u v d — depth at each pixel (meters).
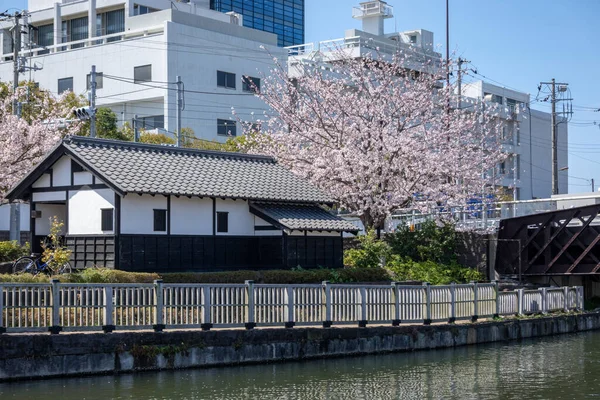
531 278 36.69
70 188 26.31
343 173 34.91
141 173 26.03
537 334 28.31
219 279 25.12
